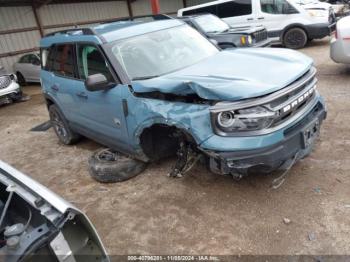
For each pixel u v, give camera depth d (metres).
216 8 12.58
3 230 1.94
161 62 3.94
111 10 19.39
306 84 3.34
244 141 2.86
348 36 6.45
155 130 3.75
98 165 4.17
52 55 5.21
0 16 14.65
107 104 3.94
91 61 4.20
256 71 3.28
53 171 4.88
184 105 3.15
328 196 3.23
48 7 16.34
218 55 4.14
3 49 14.90
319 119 3.46
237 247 2.80
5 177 2.24
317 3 12.08
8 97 10.21
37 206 1.86
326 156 3.92
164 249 2.92
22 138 6.78
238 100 2.84
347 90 6.16
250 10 11.96
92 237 1.87
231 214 3.20
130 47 4.01
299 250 2.67
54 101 5.36
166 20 4.76
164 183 3.92
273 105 2.90
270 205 3.23
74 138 5.66
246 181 3.65
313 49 11.02
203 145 3.01
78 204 3.84
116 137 4.11
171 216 3.33
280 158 2.92
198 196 3.56
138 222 3.34
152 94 3.43
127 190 3.94
